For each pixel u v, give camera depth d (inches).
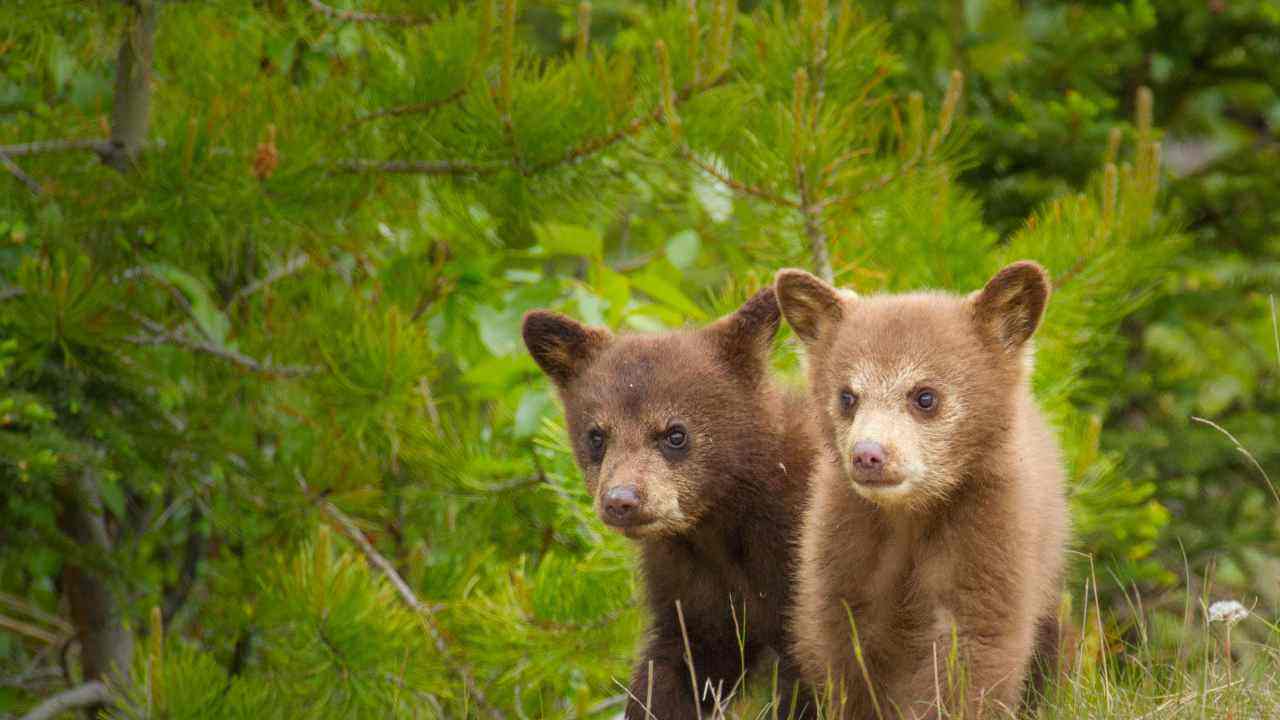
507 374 514.3
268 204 442.0
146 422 469.4
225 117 448.1
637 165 455.5
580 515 448.5
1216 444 615.2
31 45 479.2
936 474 311.0
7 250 466.9
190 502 545.6
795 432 369.1
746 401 367.9
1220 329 692.1
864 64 454.0
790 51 444.8
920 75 651.5
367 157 462.0
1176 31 665.0
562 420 482.9
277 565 477.1
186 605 565.0
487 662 452.1
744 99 450.0
